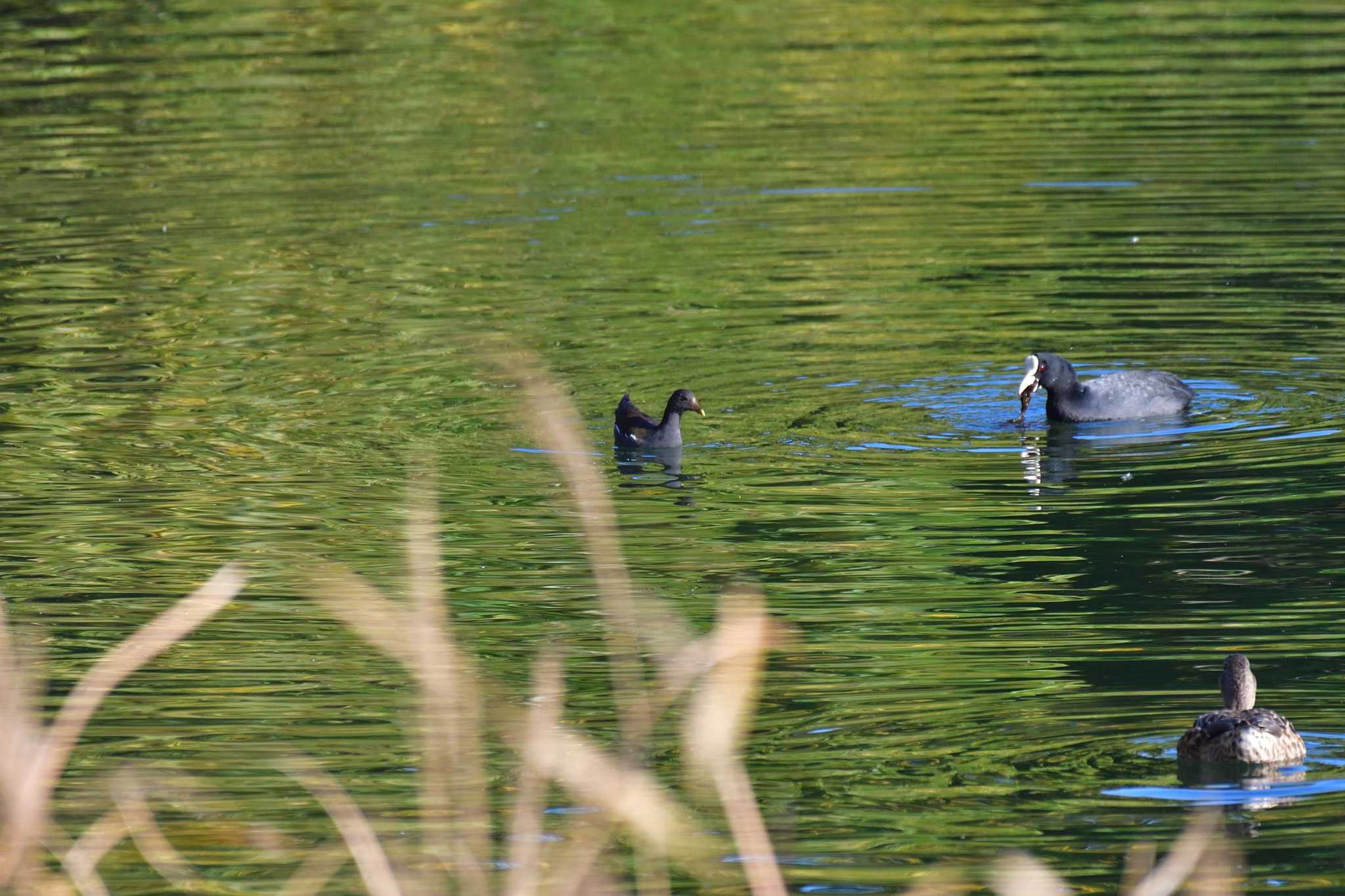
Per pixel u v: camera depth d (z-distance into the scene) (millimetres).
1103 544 27641
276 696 22656
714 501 30422
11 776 11164
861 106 59844
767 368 37969
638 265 45188
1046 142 55281
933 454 32781
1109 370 37031
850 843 17984
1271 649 23000
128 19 72188
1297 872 17062
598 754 12391
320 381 37562
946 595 25688
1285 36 67312
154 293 43781
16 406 36344
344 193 52125
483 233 48188
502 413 35531
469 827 14977
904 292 42875
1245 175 51094
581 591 26234
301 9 73938
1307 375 36406
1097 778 19250
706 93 62188
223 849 18422
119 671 11727
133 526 29531
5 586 26938
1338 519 28203
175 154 56375
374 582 26656
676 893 17172
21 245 47812
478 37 70000
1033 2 73875
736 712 11672
